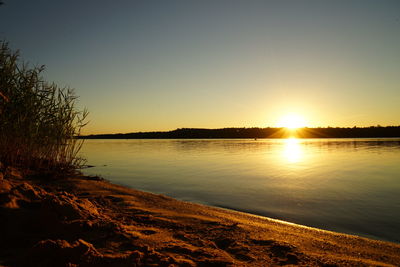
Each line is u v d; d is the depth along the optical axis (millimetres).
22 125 6535
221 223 4453
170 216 4672
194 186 9109
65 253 2424
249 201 7004
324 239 3939
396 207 6383
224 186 9109
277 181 10109
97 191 6312
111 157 20750
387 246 3764
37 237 3025
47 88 7066
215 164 15953
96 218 3627
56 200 3461
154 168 14031
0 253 2641
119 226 3479
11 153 6598
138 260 2537
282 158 19562
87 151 28312
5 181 4109
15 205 3434
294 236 3982
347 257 3201
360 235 4555
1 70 5824
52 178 6871
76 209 3529
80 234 3143
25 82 6430
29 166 7168
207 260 2781
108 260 2480
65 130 7898
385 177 10836
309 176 11227
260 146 38281
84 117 8445
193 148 33656
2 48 5953
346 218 5551
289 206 6504
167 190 8445
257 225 4508
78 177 7777
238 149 31156
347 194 7820
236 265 2738
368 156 19969
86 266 2379
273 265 2824
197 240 3471
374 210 6141
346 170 12922
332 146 35219
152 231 3641
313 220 5418
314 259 3033
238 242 3523
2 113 6035
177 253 2924
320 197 7449
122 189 6949
